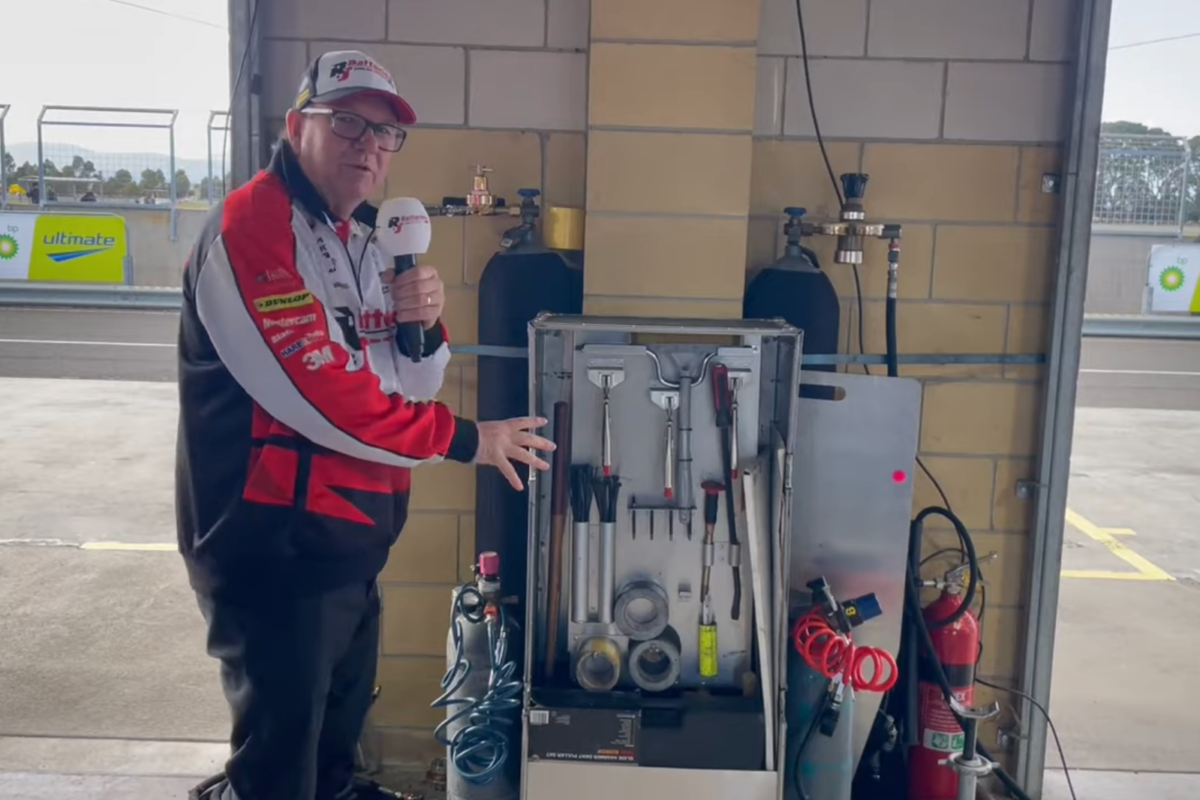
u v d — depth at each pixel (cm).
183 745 301
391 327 205
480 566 248
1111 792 285
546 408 241
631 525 240
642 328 227
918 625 262
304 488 184
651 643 235
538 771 229
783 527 226
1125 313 1313
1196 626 424
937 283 276
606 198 257
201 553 187
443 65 269
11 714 324
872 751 272
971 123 271
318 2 267
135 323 1185
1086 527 570
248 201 181
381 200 273
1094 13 260
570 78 269
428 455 192
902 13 268
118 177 1311
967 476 281
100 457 663
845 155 272
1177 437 799
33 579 449
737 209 257
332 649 194
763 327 226
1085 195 266
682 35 252
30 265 1301
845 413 257
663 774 229
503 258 262
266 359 176
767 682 229
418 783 280
